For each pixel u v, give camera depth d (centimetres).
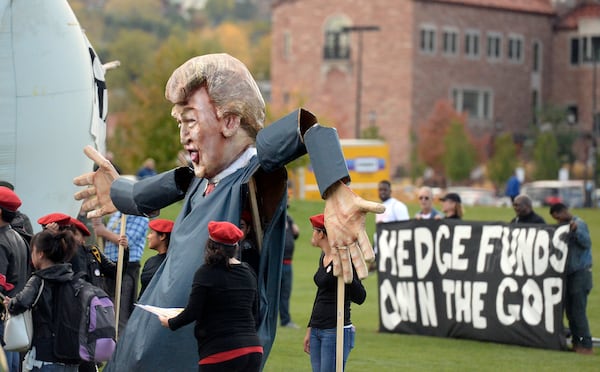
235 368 929
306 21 9806
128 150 6494
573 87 10138
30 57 1425
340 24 9619
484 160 9225
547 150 8700
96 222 1422
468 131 9038
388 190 1978
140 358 1006
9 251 1114
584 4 10206
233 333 934
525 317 1739
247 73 1046
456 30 9538
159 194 1129
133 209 1147
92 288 1047
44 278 1034
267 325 1014
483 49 9725
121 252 1210
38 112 1428
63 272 1040
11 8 1415
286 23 9925
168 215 3083
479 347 1738
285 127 973
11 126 1416
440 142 8594
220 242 936
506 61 9888
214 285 931
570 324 1708
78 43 1467
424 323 1856
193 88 1030
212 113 1027
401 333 1884
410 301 1872
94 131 1481
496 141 8700
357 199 943
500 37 9831
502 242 1770
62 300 1035
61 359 1035
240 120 1034
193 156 1040
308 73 9794
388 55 9406
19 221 1221
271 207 1016
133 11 17738
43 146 1432
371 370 1520
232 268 941
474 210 4725
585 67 10056
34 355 1038
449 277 1825
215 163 1033
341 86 9631
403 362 1586
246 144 1041
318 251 3481
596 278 2817
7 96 1415
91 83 1481
